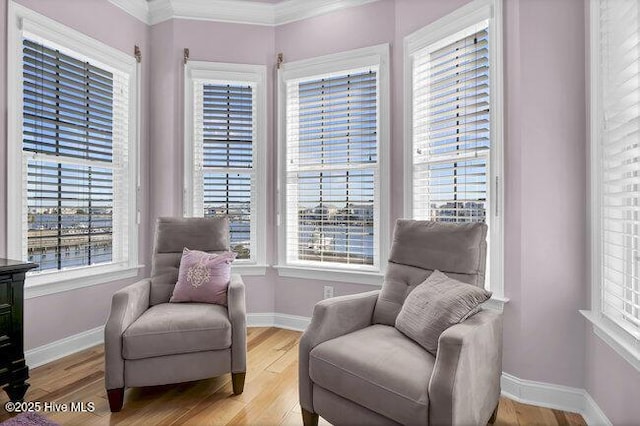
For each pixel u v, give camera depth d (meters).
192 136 3.07
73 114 2.63
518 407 1.85
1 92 2.19
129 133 2.99
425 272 1.89
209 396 1.96
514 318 1.94
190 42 3.06
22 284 1.89
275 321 3.14
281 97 3.09
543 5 1.85
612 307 1.58
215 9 3.04
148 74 3.13
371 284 2.76
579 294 1.79
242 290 2.05
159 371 1.83
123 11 2.93
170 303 2.24
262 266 3.09
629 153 1.45
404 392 1.27
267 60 3.12
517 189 1.93
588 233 1.75
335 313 1.71
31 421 1.69
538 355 1.88
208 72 3.04
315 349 1.58
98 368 2.30
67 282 2.51
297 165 3.09
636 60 1.37
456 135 2.33
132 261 2.99
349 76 2.90
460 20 2.23
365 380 1.37
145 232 3.12
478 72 2.22
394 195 2.69
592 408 1.70
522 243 1.91
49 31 2.41
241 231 3.16
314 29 2.98
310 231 3.06
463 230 1.83
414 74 2.58
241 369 1.95
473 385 1.35
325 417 1.53
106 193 2.89
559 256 1.83
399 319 1.73
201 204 3.12
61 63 2.55
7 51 2.21
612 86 1.58
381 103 2.73
